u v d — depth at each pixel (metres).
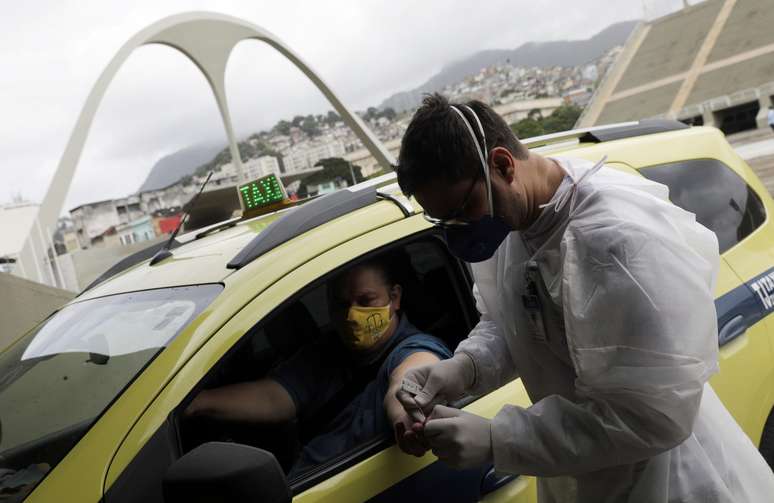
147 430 1.40
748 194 2.67
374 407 1.80
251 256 1.74
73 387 1.57
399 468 1.66
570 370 1.51
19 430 1.53
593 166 1.45
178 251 2.19
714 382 2.16
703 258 1.33
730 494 1.47
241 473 1.24
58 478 1.36
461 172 1.32
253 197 2.61
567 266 1.31
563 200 1.37
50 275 11.94
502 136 1.36
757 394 2.30
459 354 1.70
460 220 1.39
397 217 1.93
